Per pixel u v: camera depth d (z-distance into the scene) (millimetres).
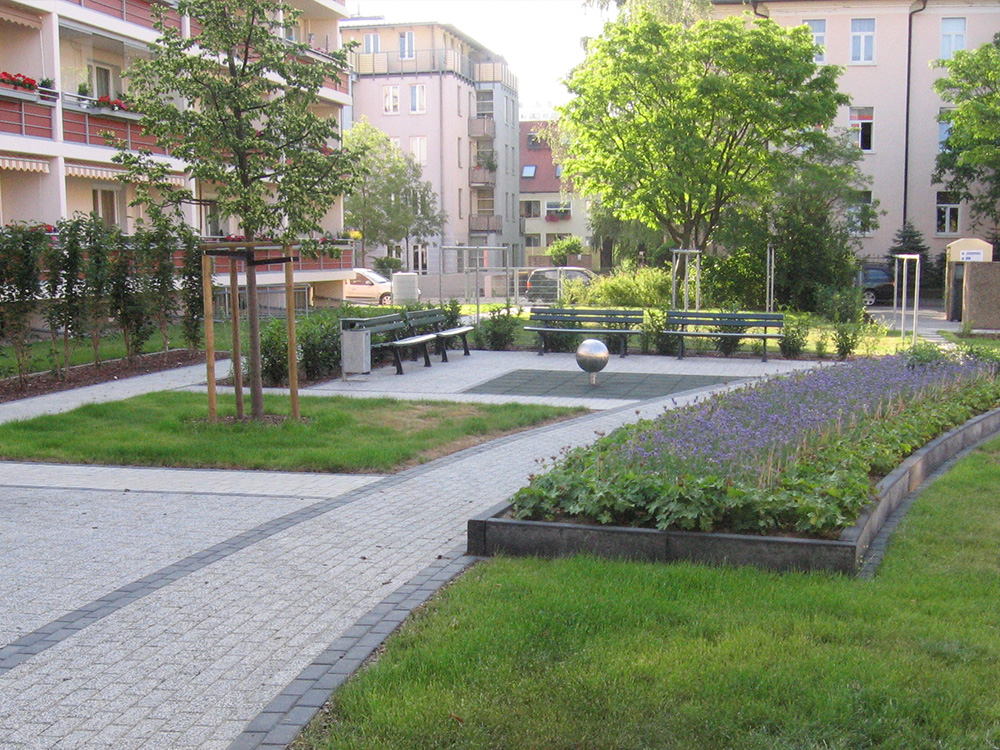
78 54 28625
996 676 4543
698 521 6543
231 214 11648
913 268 44219
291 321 12312
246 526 7801
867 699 4285
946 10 44406
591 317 21672
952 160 42562
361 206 54031
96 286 16625
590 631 5121
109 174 27422
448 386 16344
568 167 34188
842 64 45094
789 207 34094
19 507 8523
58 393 15375
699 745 3945
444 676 4594
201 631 5449
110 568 6719
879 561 6430
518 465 10195
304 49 12312
